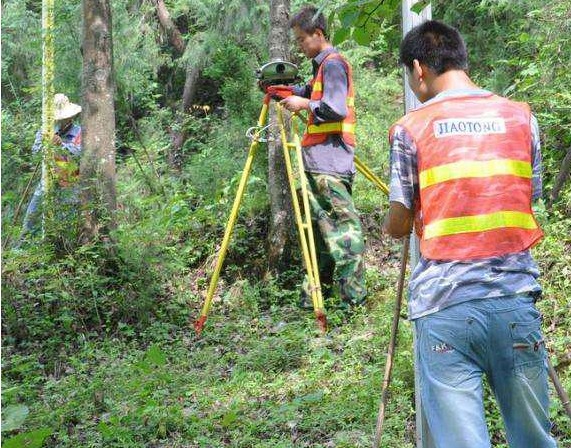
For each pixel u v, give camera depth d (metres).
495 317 2.96
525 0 8.70
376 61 10.87
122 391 5.64
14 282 7.23
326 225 6.67
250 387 5.60
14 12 11.92
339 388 5.34
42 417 5.23
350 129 6.66
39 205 7.63
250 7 10.64
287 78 6.67
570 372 5.20
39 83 10.32
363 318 6.44
